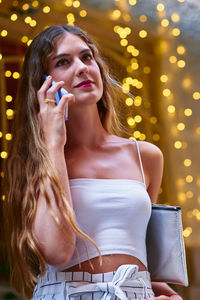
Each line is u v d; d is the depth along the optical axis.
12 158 1.70
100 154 1.69
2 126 5.35
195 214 6.70
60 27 1.70
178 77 6.86
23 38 5.55
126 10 6.35
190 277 6.12
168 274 1.65
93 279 1.47
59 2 5.70
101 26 6.24
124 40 6.26
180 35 6.71
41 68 1.68
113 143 1.74
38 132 1.63
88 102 1.63
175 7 6.54
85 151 1.68
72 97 1.55
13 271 1.66
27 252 1.61
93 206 1.53
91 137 1.71
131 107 5.96
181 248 1.66
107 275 1.47
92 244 1.51
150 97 6.79
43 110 1.56
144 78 6.73
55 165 1.49
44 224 1.44
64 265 1.45
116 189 1.57
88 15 6.06
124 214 1.55
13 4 5.48
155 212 1.68
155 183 1.80
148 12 6.49
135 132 5.72
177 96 6.88
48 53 1.66
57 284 1.48
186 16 6.62
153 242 1.67
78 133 1.70
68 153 1.69
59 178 1.48
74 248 1.47
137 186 1.62
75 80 1.62
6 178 1.71
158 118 6.76
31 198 1.53
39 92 1.58
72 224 1.44
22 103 1.74
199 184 6.80
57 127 1.53
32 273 1.59
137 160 1.74
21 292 1.67
